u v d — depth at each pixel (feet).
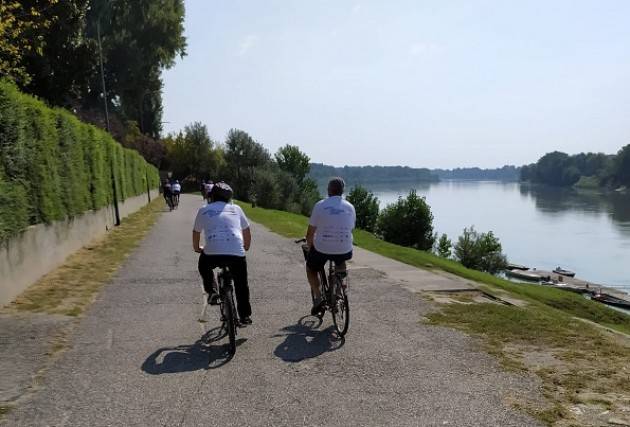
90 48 115.44
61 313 22.75
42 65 105.70
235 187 212.43
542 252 307.78
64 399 14.05
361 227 207.41
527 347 18.66
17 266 26.03
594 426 12.56
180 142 237.86
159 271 32.99
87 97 170.40
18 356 17.38
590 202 654.12
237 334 20.04
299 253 42.50
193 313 23.09
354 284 30.50
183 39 180.96
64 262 35.47
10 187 25.44
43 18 60.54
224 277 18.13
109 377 15.60
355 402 13.85
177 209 96.58
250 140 218.59
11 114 26.04
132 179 88.84
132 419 12.88
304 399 14.05
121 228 59.57
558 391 14.64
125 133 173.47
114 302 24.93
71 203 37.68
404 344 18.88
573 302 61.46
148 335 19.85
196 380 15.38
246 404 13.74
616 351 18.28
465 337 19.76
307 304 25.08
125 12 169.37
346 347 18.51
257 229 65.00
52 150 33.27
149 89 187.01
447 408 13.48
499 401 13.94
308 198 222.69
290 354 17.74
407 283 30.83
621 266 261.03
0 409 13.41
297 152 268.41
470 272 58.54
